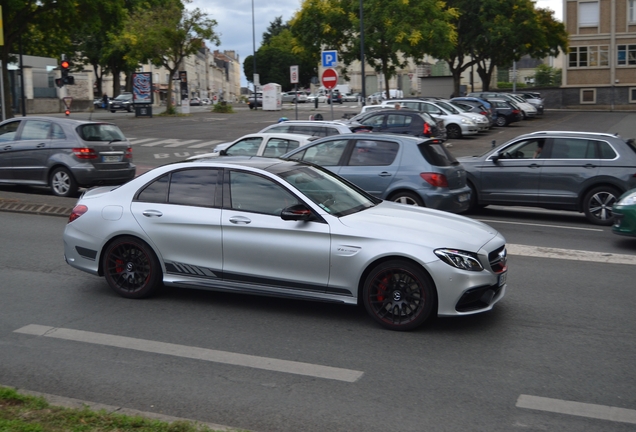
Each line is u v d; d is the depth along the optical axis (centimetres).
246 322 684
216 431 421
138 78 5262
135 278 757
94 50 7050
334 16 3719
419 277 639
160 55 5409
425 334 647
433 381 533
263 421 462
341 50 3878
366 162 1234
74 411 444
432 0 3741
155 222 733
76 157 1515
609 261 975
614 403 492
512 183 1385
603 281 857
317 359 582
